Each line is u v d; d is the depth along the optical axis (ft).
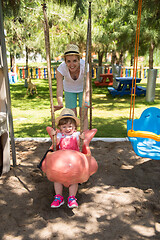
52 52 35.06
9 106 11.69
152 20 19.24
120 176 11.58
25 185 10.73
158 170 12.21
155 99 33.06
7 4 17.20
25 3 24.99
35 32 35.22
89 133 9.70
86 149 8.92
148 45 28.60
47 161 8.22
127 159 13.48
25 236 7.61
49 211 8.89
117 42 34.65
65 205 9.27
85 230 7.86
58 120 9.27
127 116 23.94
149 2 16.26
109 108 28.12
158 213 8.77
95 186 10.68
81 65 12.20
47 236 7.59
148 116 13.03
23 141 16.51
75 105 13.74
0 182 10.97
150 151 11.12
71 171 7.82
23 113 26.61
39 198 9.73
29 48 41.65
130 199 9.59
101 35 31.83
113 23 29.78
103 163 12.87
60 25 32.09
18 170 12.14
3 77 11.37
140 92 36.19
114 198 9.66
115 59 48.91
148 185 10.72
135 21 24.88
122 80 35.37
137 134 9.86
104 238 7.48
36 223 8.22
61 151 8.29
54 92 42.01
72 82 12.84
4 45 11.22
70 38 34.06
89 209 8.98
